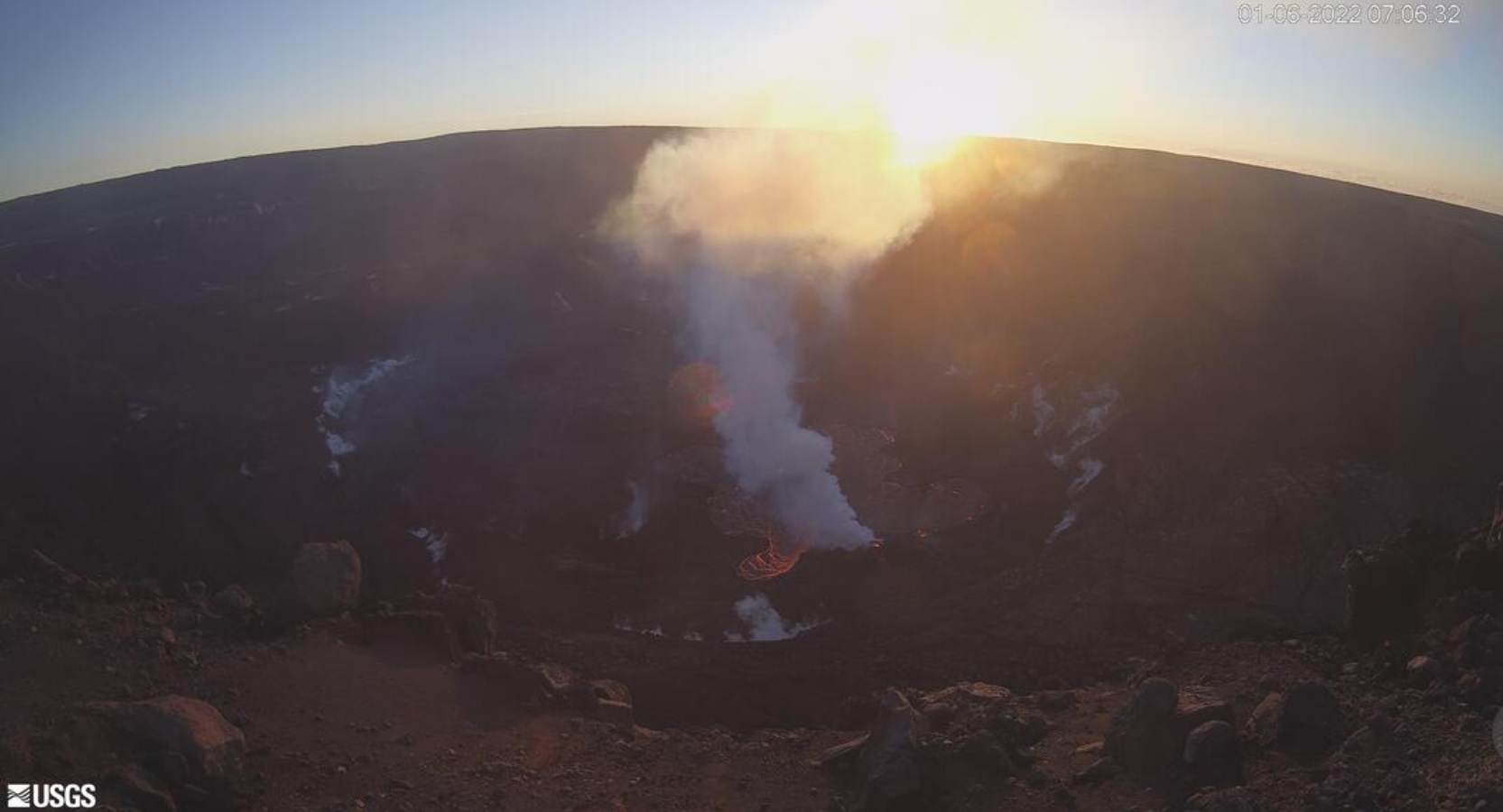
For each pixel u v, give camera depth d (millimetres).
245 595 12398
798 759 10664
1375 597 11820
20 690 9594
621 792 9727
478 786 9523
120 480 33625
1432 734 8305
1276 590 23703
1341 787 7762
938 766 9234
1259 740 8914
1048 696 11688
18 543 30250
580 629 24375
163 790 8367
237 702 10258
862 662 21625
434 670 11758
